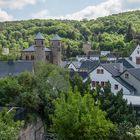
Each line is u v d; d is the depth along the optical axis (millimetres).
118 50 165875
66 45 193000
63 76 50531
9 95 38906
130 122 33062
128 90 54000
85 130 27031
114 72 58969
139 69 58500
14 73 71312
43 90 39750
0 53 98125
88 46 190625
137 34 192375
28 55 116938
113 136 29500
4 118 28516
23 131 32844
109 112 34938
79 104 27531
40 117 38469
